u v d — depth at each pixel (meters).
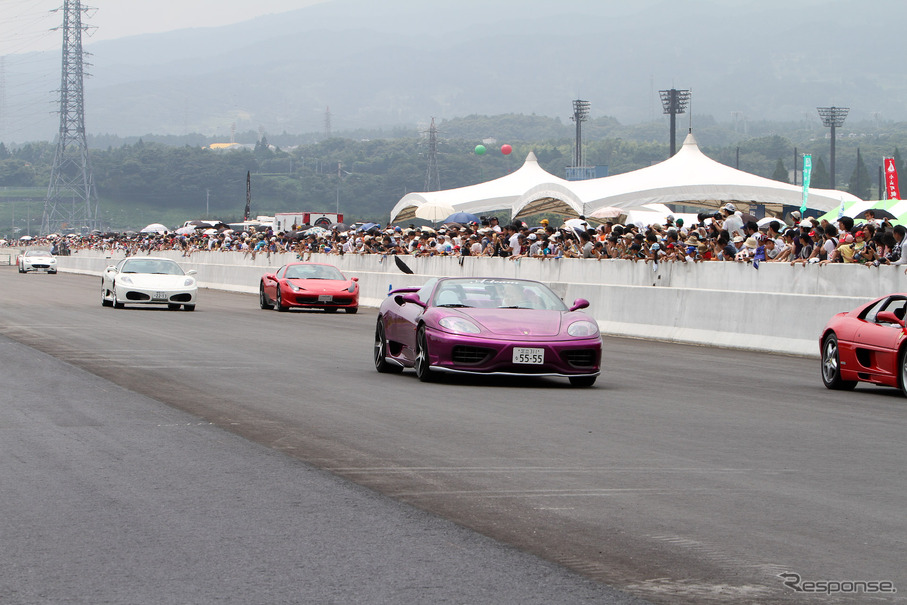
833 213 45.41
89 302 39.16
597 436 11.47
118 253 81.81
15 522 7.57
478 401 14.21
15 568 6.44
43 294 45.12
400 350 17.23
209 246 67.81
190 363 18.59
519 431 11.71
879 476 9.45
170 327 27.42
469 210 71.50
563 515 7.86
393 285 40.47
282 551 6.84
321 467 9.60
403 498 8.38
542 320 16.09
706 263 25.81
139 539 7.13
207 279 60.09
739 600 5.88
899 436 11.80
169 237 80.50
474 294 17.09
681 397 15.16
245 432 11.45
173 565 6.52
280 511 7.93
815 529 7.51
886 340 15.36
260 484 8.87
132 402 13.66
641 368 19.58
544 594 5.96
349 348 22.39
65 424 11.89
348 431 11.57
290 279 37.22
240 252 58.12
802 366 20.39
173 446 10.59
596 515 7.87
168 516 7.77
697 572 6.42
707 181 55.22
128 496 8.41
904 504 8.34
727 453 10.54
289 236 60.28
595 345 15.82
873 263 21.31
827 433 11.94
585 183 58.72
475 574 6.35
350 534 7.28
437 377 16.70
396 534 7.28
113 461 9.82
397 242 46.97
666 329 26.38
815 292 22.66
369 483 8.93
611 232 31.61
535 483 8.98
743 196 54.75
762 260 25.59
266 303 38.50
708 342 24.78
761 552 6.89
